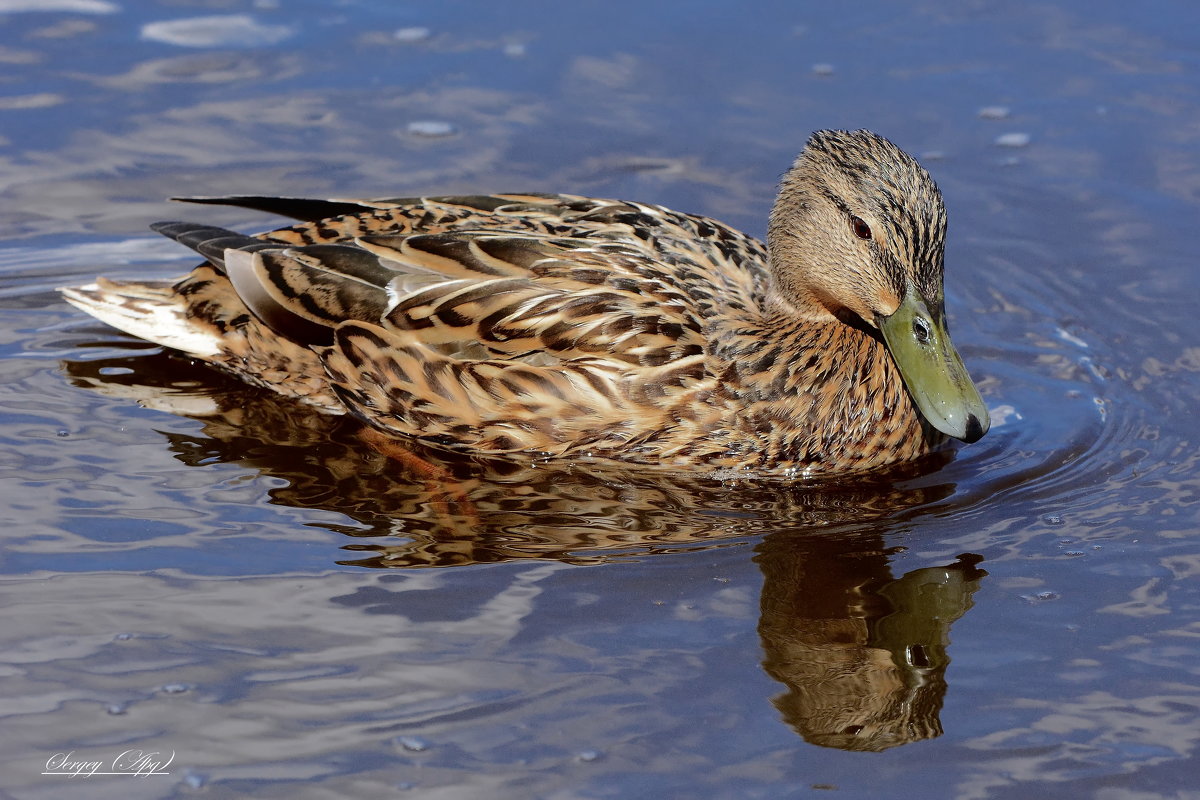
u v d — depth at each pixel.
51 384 12.26
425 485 11.09
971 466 11.37
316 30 17.47
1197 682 8.56
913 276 11.09
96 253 13.98
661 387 11.20
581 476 11.39
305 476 11.12
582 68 16.72
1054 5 18.03
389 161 15.06
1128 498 10.65
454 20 17.70
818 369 11.45
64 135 15.34
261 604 9.29
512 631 9.06
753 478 11.48
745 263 12.43
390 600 9.38
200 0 18.02
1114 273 13.65
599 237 12.06
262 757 7.94
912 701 8.48
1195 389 12.05
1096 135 15.51
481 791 7.71
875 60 16.88
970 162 15.18
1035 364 12.62
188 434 11.62
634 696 8.46
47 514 10.29
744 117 15.85
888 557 10.04
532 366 11.27
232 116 15.77
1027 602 9.42
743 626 9.16
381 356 11.65
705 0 18.08
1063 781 7.81
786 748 8.06
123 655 8.74
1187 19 17.59
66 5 17.69
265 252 12.11
